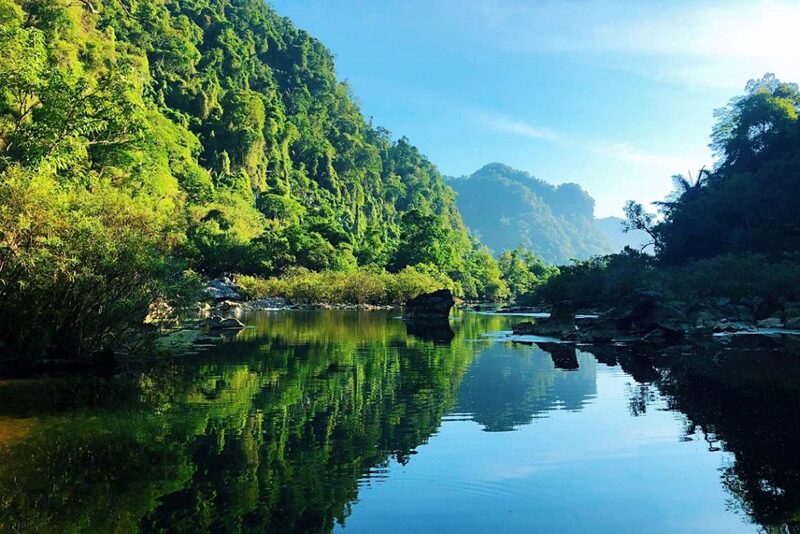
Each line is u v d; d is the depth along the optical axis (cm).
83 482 890
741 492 884
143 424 1257
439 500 841
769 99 7838
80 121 3278
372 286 7994
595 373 2033
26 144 3062
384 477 938
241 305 6981
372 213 19238
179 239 3009
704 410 1443
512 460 1034
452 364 2244
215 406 1450
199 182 11131
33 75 3117
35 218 1803
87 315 2036
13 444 1088
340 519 766
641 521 776
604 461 1033
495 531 734
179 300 2330
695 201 7325
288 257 8831
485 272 13400
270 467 977
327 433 1207
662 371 2070
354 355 2495
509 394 1645
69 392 1600
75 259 1800
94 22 10256
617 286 5238
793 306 3894
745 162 7938
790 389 1712
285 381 1817
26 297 1894
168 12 17100
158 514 773
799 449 1107
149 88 13738
